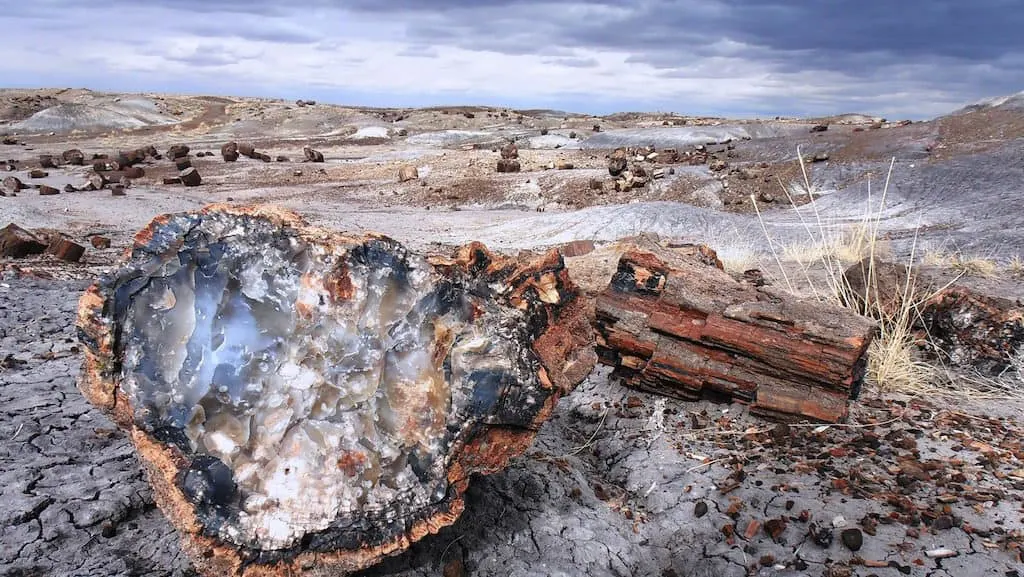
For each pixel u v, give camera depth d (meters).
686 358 4.51
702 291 4.55
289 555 2.48
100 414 4.20
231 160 34.31
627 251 4.82
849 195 20.38
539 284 3.05
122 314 2.57
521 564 3.02
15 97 80.06
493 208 23.36
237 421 2.57
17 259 10.07
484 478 3.56
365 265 2.70
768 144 30.14
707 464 3.87
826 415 4.16
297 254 2.68
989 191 18.50
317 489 2.53
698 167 25.91
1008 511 3.30
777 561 3.07
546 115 76.19
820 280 8.53
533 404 2.83
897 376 5.00
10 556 2.86
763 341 4.26
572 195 23.66
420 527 2.63
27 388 4.58
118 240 13.38
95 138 53.03
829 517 3.30
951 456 3.86
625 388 4.90
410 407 2.69
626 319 4.68
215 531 2.43
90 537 3.03
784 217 18.78
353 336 2.65
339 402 2.63
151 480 2.56
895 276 6.17
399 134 55.66
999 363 5.20
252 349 2.58
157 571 2.84
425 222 19.41
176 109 74.62
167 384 2.56
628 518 3.50
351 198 24.67
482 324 2.84
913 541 3.11
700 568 3.10
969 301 5.36
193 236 2.63
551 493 3.54
